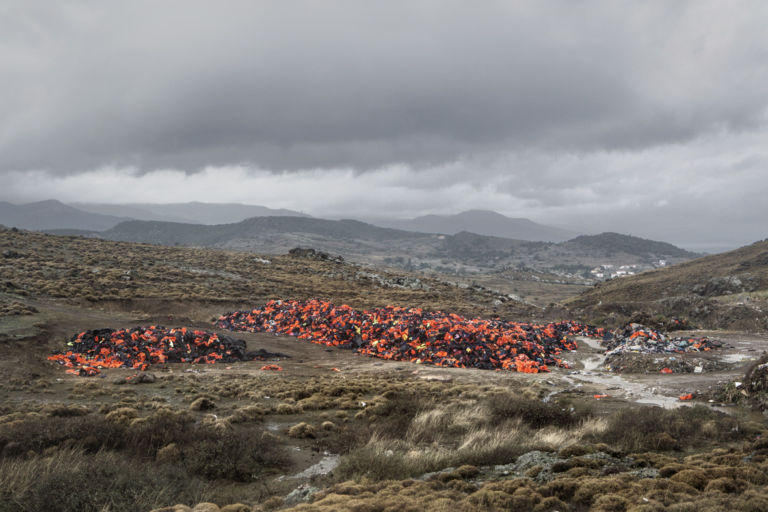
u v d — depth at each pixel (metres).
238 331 41.41
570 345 37.59
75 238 78.81
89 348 27.38
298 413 17.31
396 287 84.38
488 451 11.73
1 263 51.38
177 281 59.44
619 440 11.96
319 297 64.88
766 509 6.26
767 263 119.19
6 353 23.62
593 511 7.04
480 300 82.81
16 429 11.79
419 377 26.11
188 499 9.07
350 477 10.43
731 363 26.30
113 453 11.05
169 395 19.69
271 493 9.74
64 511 8.04
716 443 11.55
